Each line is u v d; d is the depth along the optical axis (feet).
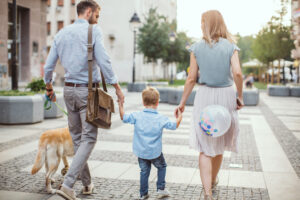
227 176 15.06
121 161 17.34
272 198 12.25
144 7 134.72
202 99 11.21
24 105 29.09
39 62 90.79
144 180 11.76
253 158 18.49
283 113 41.65
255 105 51.85
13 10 35.35
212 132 10.52
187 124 31.24
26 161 17.10
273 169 16.26
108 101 11.20
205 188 10.82
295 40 104.99
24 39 86.43
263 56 113.29
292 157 18.81
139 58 141.49
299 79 107.96
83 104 11.14
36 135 24.31
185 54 125.59
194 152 19.67
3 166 16.12
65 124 29.81
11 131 25.85
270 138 24.77
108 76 10.98
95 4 11.73
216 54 10.80
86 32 11.02
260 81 170.91
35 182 13.75
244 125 31.37
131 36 110.11
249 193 12.78
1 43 75.36
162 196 12.00
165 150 20.16
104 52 10.89
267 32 103.65
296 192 12.91
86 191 12.37
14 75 35.68
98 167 16.17
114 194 12.46
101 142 22.27
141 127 11.63
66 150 12.63
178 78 206.69
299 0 95.55
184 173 15.31
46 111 32.89
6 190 12.75
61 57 11.25
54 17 135.03
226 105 11.07
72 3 131.95
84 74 11.12
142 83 79.71
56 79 107.96
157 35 109.60
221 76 10.95
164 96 55.26
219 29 10.93
